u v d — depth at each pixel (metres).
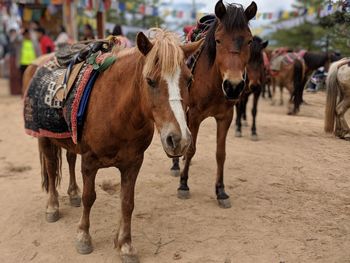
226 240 3.38
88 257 3.12
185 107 2.43
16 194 4.39
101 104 2.79
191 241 3.36
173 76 2.36
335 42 9.16
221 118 4.05
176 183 4.74
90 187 3.05
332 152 5.86
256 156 5.77
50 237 3.45
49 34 13.65
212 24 3.96
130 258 3.00
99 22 11.71
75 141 2.95
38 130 3.42
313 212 3.91
